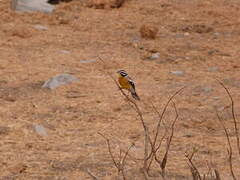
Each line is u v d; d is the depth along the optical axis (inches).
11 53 1417.3
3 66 1302.9
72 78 1199.6
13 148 825.5
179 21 1801.2
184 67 1371.8
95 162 770.8
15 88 1158.3
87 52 1467.8
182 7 1930.4
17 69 1288.1
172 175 729.0
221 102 1097.4
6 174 724.7
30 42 1528.1
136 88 1179.3
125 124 957.8
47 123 951.6
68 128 933.2
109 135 900.0
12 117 970.7
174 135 906.7
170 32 1701.5
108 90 1152.2
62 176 718.5
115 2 1904.5
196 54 1473.9
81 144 853.8
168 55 1461.6
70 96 1105.4
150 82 1236.5
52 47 1497.3
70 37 1603.1
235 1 2009.1
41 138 875.4
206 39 1630.2
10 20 1710.1
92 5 1914.4
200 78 1279.5
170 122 973.2
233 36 1665.8
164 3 1959.9
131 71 1315.2
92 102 1071.6
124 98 1099.9
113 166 754.8
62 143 856.9
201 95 1143.6
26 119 965.8
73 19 1781.5
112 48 1519.4
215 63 1405.0
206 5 1953.7
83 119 979.3
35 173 728.3
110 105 1056.2
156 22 1791.3
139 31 1667.1
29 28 1636.3
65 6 1878.7
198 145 861.8
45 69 1296.8
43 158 786.8
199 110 1047.6
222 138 899.4
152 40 1609.3
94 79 1230.3
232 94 1153.4
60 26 1715.1
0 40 1525.6
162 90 1175.0
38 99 1087.0
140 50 1514.5
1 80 1206.9
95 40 1589.6
